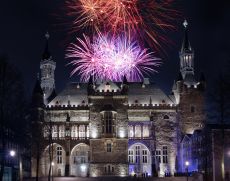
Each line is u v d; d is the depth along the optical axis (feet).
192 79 420.36
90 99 390.01
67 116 401.29
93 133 385.29
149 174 393.91
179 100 409.28
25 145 369.91
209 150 330.13
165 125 406.21
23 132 346.95
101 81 403.34
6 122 268.82
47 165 390.83
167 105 409.90
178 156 400.47
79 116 410.11
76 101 414.21
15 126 311.47
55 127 406.62
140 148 398.01
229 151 327.88
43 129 393.29
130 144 394.11
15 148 351.87
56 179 334.85
